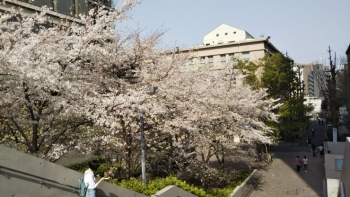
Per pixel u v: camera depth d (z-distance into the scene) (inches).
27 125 423.2
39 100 394.9
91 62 483.2
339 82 1989.4
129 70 558.6
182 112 565.6
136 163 604.7
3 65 315.3
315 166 1171.9
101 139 474.9
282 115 1353.3
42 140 421.4
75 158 713.6
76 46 427.2
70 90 387.2
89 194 279.6
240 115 764.0
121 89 502.9
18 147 463.2
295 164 1165.7
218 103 658.8
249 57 2005.4
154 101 493.4
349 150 333.7
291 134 1512.1
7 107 372.2
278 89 1376.7
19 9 430.0
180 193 475.8
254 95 907.4
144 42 546.9
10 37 376.2
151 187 442.6
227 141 763.4
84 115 430.0
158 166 651.5
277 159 1315.2
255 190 871.7
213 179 756.0
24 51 348.8
